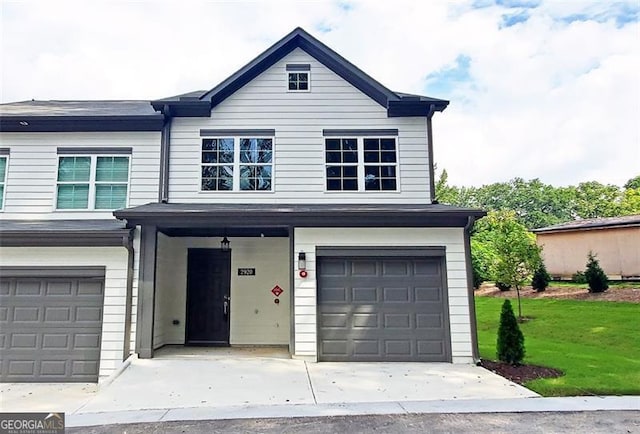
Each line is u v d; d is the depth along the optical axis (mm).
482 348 10641
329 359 8695
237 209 8938
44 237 8727
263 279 11234
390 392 6574
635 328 11477
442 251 9078
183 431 4973
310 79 10742
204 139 10453
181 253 11211
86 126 10414
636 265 17812
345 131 10508
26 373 8508
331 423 5180
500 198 58094
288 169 10328
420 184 10289
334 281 9023
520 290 18578
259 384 6977
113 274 8844
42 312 8742
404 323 8875
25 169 10344
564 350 9938
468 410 5652
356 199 10211
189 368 7918
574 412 5551
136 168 10281
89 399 6832
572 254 20438
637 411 5590
